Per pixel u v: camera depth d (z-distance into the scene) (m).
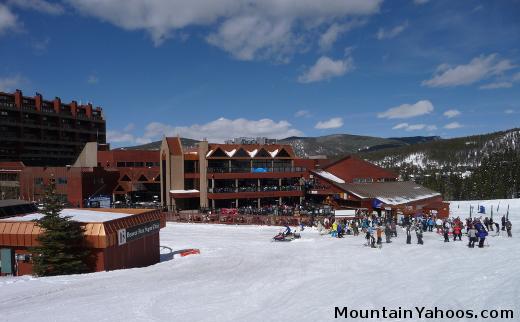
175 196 64.25
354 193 60.19
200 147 66.50
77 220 25.70
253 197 67.69
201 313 12.50
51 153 104.56
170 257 31.05
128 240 25.11
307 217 48.34
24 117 97.25
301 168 72.44
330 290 14.95
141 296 14.91
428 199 64.31
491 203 76.25
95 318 12.16
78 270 21.91
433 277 16.50
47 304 14.20
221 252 28.67
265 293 15.08
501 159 148.25
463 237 32.16
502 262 19.19
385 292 14.15
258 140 78.38
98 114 121.62
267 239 38.03
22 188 69.50
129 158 78.50
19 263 23.17
